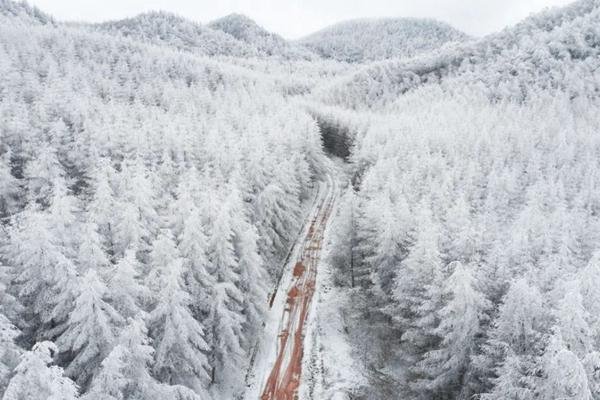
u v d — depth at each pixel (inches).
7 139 1899.6
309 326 1568.7
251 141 2368.4
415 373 1259.2
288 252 2145.7
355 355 1424.7
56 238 815.7
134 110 2992.1
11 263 866.8
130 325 727.7
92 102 2930.6
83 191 1873.8
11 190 1608.0
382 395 1255.5
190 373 948.0
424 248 1179.9
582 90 4574.3
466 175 2373.3
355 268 1772.9
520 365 762.8
